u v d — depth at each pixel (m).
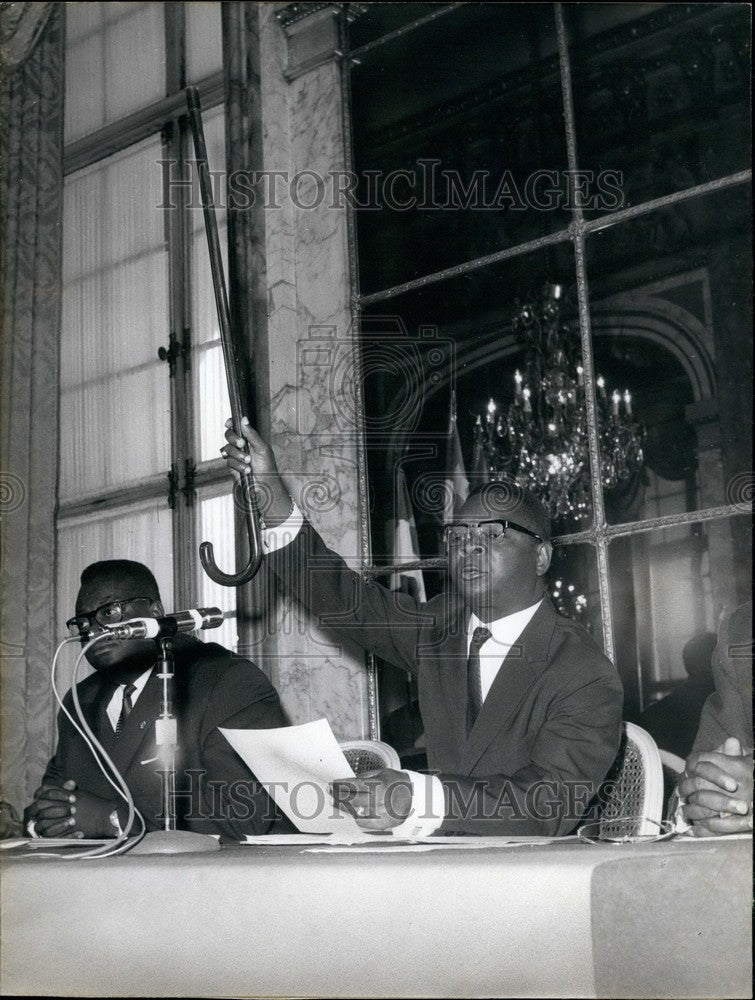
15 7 4.39
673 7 3.77
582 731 1.95
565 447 4.04
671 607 4.00
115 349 4.21
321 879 1.01
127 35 4.34
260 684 2.51
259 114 3.86
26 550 4.20
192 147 4.11
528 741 2.09
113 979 1.08
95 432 4.22
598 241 3.76
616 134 3.70
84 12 4.47
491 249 3.76
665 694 4.07
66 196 4.42
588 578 3.50
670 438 5.12
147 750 2.34
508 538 2.26
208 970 1.04
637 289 5.23
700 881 0.93
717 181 3.53
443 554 3.58
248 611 3.54
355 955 0.99
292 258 3.86
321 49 3.86
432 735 2.25
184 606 3.87
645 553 3.46
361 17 3.89
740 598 3.66
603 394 4.17
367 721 3.42
